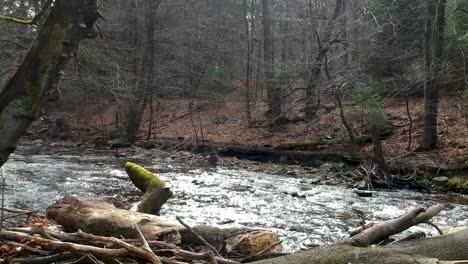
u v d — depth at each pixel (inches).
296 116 995.9
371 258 158.1
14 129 151.3
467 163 587.2
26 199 430.3
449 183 546.9
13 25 515.8
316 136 859.4
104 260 185.2
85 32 156.9
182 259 189.5
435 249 169.5
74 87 1053.2
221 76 1218.0
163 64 1109.1
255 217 391.9
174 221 227.9
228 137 989.2
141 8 1069.8
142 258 178.7
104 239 183.2
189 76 1147.3
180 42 1103.0
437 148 679.7
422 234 189.8
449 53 789.9
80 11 153.9
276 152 786.8
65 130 1184.8
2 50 511.2
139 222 218.4
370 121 725.9
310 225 367.6
